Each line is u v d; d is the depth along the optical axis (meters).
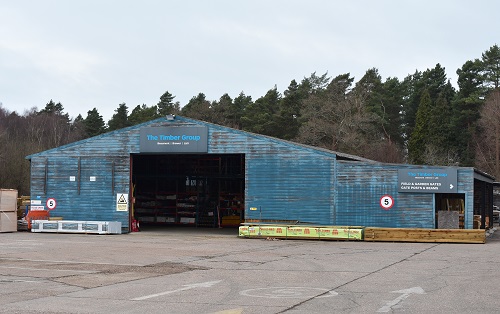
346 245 27.88
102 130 109.25
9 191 35.72
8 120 104.62
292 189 33.94
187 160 44.69
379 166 32.69
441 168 31.72
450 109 85.38
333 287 14.02
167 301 11.95
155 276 15.98
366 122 75.00
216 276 16.06
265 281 15.06
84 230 35.12
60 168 37.84
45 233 35.22
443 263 19.72
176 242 28.91
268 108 92.31
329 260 20.64
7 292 13.04
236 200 44.31
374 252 24.06
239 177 41.75
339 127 71.62
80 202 37.38
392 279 15.51
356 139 71.44
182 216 45.38
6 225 35.38
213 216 44.12
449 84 90.12
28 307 11.17
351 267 18.45
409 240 29.91
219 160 44.09
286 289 13.67
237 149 34.88
